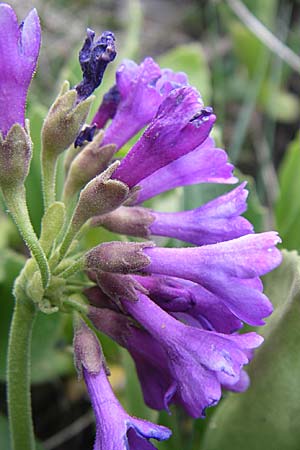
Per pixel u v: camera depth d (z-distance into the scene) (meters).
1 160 0.11
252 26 0.21
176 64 0.19
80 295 0.12
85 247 0.15
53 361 0.17
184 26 0.28
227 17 0.24
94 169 0.12
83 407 0.18
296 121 0.24
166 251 0.11
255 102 0.23
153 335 0.11
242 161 0.23
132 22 0.19
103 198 0.11
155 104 0.12
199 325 0.12
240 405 0.13
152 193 0.12
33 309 0.12
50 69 0.24
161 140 0.11
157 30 0.27
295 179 0.17
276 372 0.13
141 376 0.12
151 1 0.29
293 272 0.13
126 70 0.12
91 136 0.12
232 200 0.12
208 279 0.11
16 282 0.12
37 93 0.22
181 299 0.11
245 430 0.13
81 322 0.11
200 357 0.11
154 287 0.11
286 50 0.21
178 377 0.11
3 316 0.15
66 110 0.11
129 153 0.11
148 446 0.11
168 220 0.12
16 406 0.12
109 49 0.11
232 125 0.24
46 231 0.11
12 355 0.12
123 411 0.11
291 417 0.13
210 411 0.15
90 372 0.11
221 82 0.24
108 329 0.12
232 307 0.11
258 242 0.10
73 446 0.17
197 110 0.11
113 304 0.12
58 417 0.17
